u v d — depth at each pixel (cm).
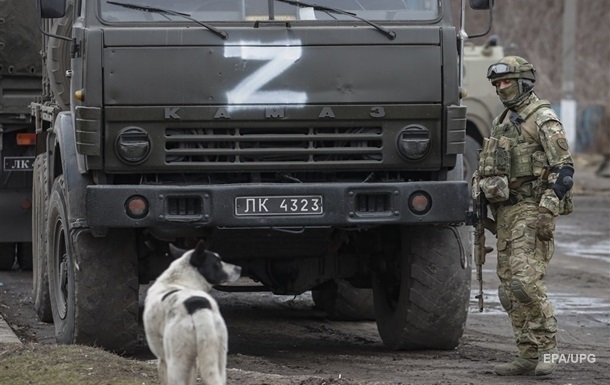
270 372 1311
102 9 1325
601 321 1836
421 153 1346
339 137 1338
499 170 1279
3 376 1170
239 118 1323
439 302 1417
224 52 1321
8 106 2180
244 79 1325
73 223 1351
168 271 1023
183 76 1316
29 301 1939
